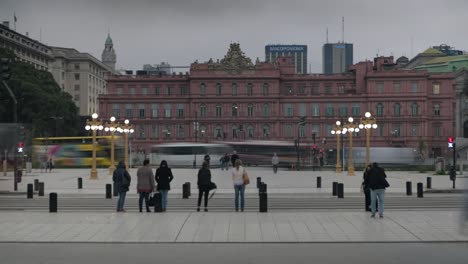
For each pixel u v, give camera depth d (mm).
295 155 96125
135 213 23781
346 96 135875
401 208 26578
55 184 47094
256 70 136000
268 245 16875
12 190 40344
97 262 14641
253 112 136000
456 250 16078
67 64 168250
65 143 88312
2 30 133250
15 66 101062
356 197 34000
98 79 182000
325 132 136125
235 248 16422
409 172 75125
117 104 138000
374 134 135250
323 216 22406
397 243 17125
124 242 17266
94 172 53812
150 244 17031
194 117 136000
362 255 15422
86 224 20453
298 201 31219
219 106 136375
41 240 17531
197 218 21906
